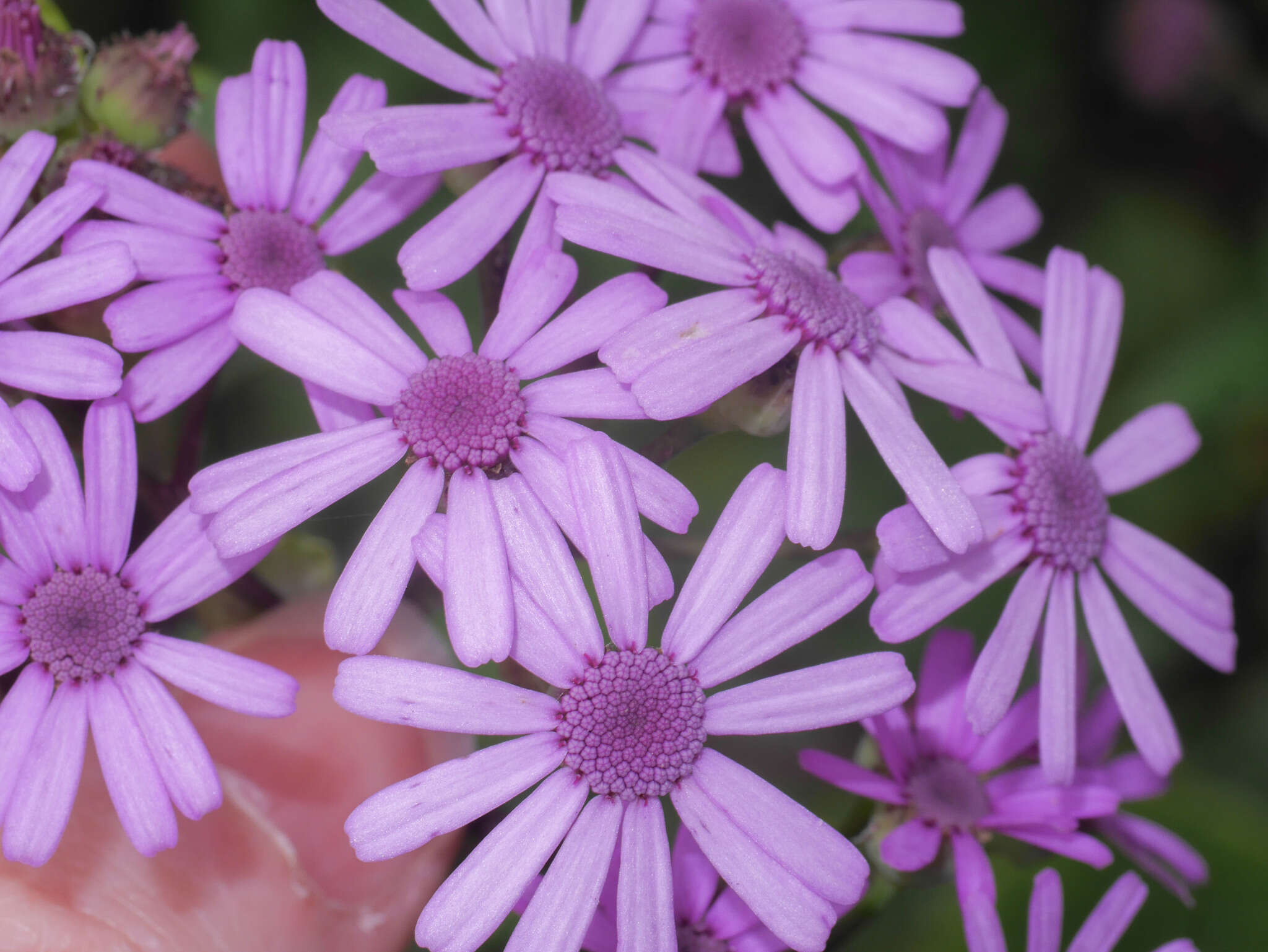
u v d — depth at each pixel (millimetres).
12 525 147
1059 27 275
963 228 191
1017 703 172
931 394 160
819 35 178
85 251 148
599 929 151
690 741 146
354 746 168
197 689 147
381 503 184
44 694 147
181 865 163
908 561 150
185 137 210
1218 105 275
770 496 148
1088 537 166
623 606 144
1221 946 221
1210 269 277
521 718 144
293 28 239
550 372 155
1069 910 221
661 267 153
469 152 158
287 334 150
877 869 170
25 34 169
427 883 167
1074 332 172
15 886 158
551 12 168
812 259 165
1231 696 257
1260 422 261
